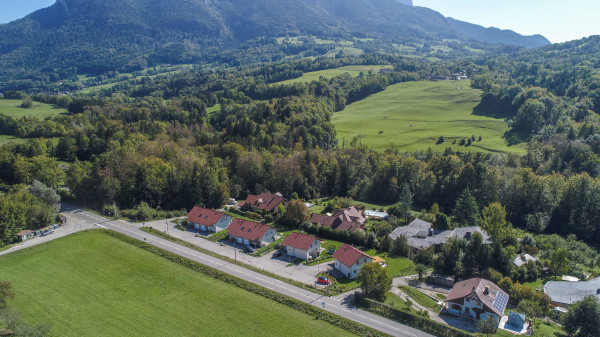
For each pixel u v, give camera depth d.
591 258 108.50
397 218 130.88
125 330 64.12
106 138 175.75
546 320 76.56
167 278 81.31
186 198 131.25
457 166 154.75
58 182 134.88
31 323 64.19
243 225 105.94
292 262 93.94
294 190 149.75
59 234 99.81
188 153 152.25
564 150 165.38
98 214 115.88
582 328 67.69
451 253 94.25
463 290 77.44
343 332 65.69
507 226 124.38
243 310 71.00
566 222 132.00
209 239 104.56
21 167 131.75
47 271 81.94
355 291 80.00
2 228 93.75
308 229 115.12
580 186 129.50
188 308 71.06
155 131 188.00
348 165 163.38
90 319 66.56
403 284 87.06
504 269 93.62
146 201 126.69
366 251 104.50
